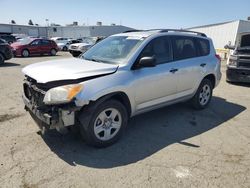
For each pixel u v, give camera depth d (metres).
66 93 3.53
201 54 5.93
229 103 6.89
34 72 4.02
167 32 5.16
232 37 24.38
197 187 3.13
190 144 4.29
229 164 3.67
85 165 3.55
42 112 3.72
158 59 4.80
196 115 5.77
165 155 3.89
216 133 4.80
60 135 4.41
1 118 5.18
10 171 3.35
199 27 29.73
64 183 3.14
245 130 5.00
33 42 21.25
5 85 8.38
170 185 3.16
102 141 4.01
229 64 9.43
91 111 3.77
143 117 5.52
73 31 55.06
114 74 4.06
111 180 3.23
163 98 4.95
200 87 5.91
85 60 4.69
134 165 3.59
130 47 4.58
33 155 3.76
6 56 14.01
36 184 3.11
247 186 3.18
